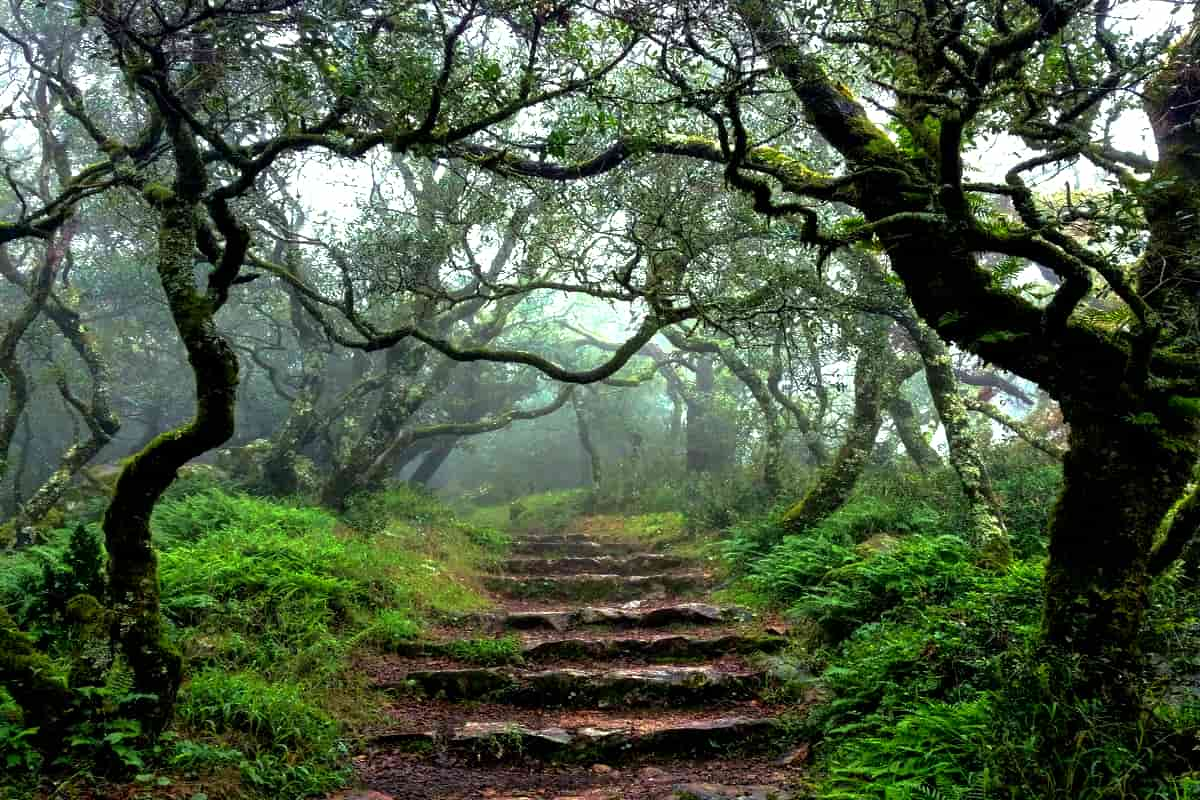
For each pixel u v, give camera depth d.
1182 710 4.24
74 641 4.82
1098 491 4.23
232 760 4.77
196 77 5.11
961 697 5.04
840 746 5.33
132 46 5.40
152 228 8.27
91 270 15.52
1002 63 5.00
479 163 5.48
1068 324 4.30
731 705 6.76
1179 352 4.43
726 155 4.84
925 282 4.68
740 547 10.66
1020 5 5.00
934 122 5.15
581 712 6.74
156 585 4.75
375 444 13.10
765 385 15.41
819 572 8.78
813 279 8.02
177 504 10.12
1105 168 5.57
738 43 4.99
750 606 9.10
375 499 13.00
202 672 5.77
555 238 8.13
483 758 5.86
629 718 6.55
